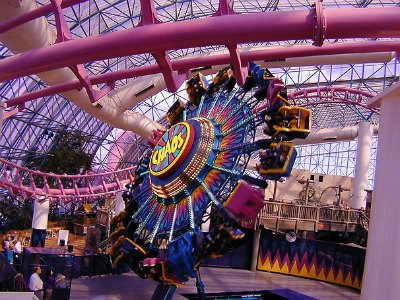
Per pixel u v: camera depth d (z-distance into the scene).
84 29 42.81
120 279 24.08
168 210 11.09
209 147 11.06
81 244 44.50
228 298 23.47
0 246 39.09
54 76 23.14
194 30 8.49
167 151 11.69
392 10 7.54
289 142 9.89
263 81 11.43
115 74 17.16
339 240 33.16
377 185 12.71
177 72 16.50
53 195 32.72
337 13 7.64
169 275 10.18
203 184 10.62
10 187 30.69
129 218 12.19
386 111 12.67
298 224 29.89
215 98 12.51
